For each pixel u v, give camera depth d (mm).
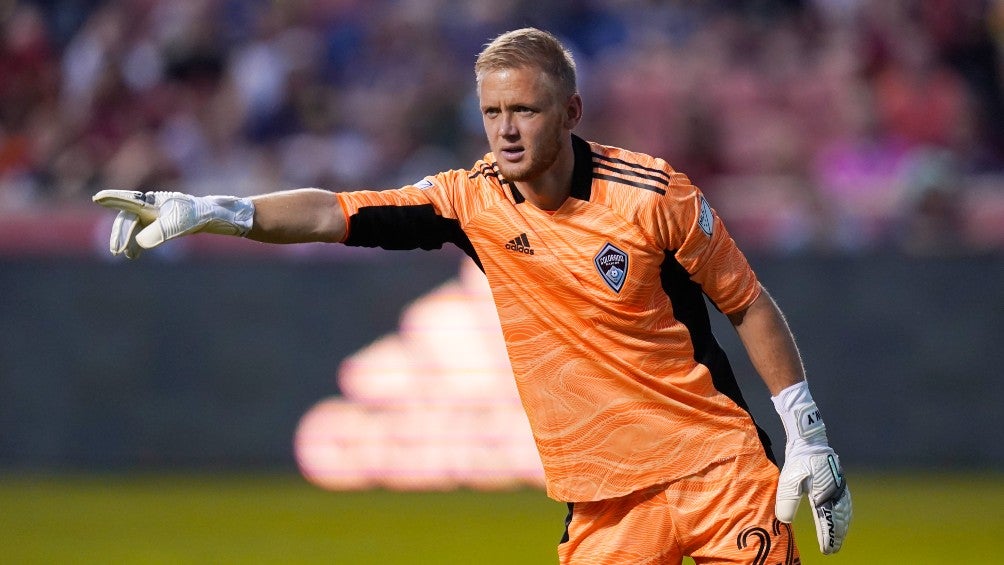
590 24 57094
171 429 44031
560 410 15234
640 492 15141
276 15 57094
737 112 54062
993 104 56344
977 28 56906
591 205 14680
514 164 14305
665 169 14711
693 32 57125
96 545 32250
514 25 57031
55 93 56938
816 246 45688
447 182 15375
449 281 42500
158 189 52562
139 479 43062
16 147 55031
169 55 56344
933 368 42125
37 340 44406
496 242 15078
